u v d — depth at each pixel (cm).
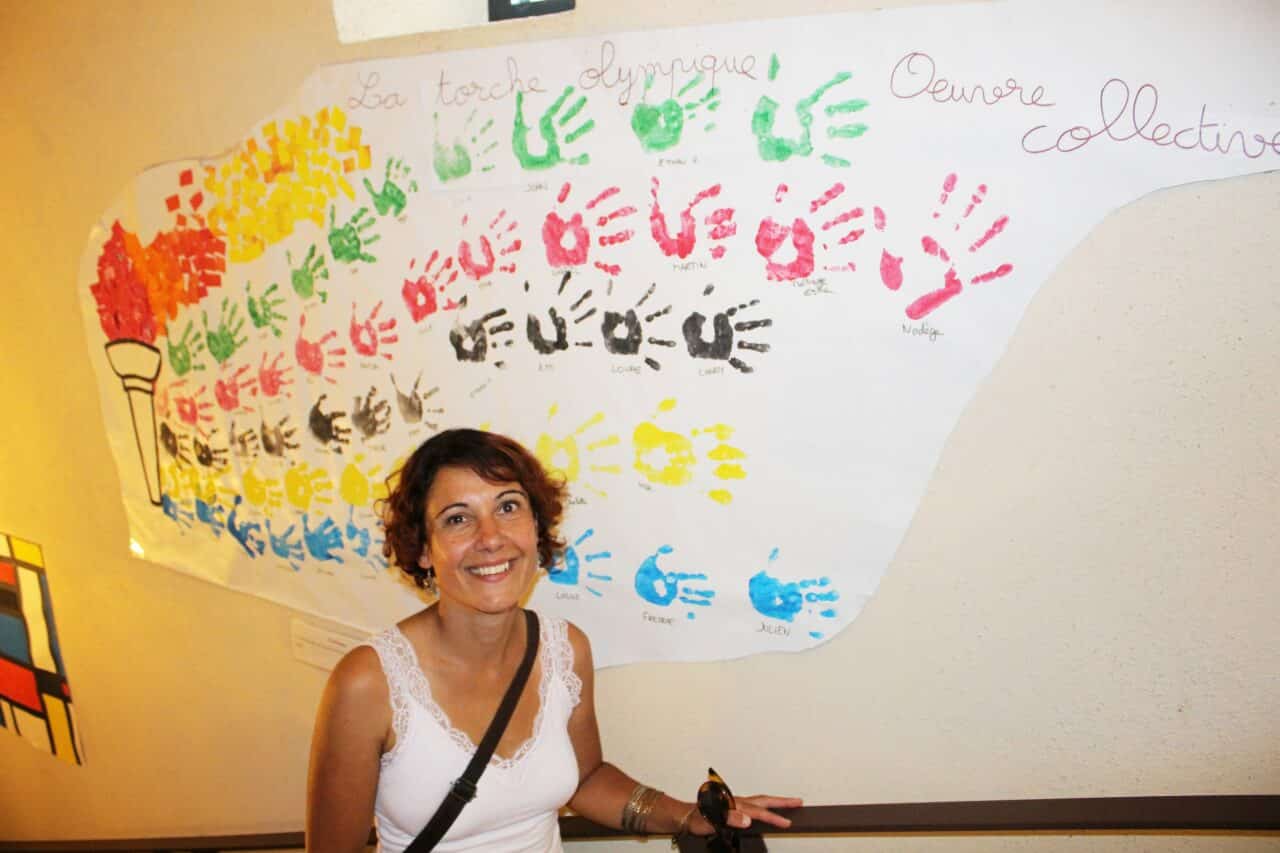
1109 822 119
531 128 153
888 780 147
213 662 236
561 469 163
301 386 195
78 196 223
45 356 246
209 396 213
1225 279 110
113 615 256
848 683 146
